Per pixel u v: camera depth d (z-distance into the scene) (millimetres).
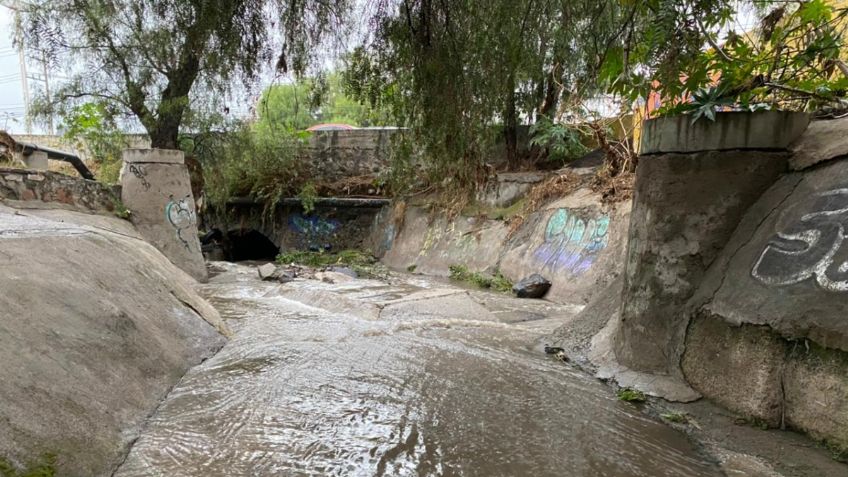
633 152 10695
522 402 4473
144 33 4508
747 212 4387
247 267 14180
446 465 3400
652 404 4363
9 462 2625
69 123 13148
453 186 5984
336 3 4527
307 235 18922
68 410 3277
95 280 4918
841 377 3191
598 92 8203
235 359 5500
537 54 4727
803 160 4160
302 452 3531
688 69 4074
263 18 4180
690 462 3477
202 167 15414
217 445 3582
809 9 4355
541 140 13180
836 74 5512
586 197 11078
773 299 3719
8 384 3033
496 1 4414
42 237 5035
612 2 4215
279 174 18359
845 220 3537
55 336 3752
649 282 4832
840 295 3307
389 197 17938
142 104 11438
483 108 4945
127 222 10922
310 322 7375
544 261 10828
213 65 4172
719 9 3623
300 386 4746
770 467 3291
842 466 3096
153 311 5457
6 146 10766
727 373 3996
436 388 4777
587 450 3627
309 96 5230
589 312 6430
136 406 3939
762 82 4430
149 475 3152
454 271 12891
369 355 5758
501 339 6625
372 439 3748
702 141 4504
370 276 13172
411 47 4723
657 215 4785
